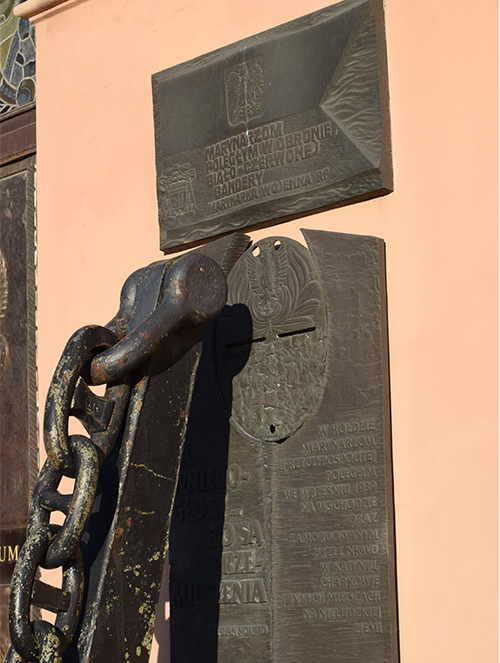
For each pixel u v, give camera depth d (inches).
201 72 99.5
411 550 80.4
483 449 78.0
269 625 85.5
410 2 87.3
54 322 110.7
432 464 80.4
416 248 84.0
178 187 100.1
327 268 87.0
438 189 83.7
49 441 72.4
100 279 107.3
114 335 79.1
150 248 103.7
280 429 87.7
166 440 79.7
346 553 82.4
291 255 89.2
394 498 82.0
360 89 87.9
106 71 110.3
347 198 87.5
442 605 78.3
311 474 85.4
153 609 76.6
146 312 79.8
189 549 92.0
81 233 109.9
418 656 78.8
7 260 121.3
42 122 115.6
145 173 105.2
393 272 85.0
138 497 76.6
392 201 86.0
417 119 85.6
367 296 84.4
